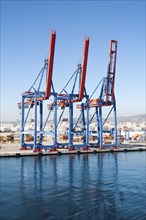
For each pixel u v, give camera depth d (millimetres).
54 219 25266
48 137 162750
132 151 88812
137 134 157750
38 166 55094
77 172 48719
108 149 84938
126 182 40344
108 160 65688
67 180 41719
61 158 68750
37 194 33562
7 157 68625
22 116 80062
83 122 86188
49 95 74375
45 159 66250
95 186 37844
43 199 31438
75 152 78625
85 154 78688
